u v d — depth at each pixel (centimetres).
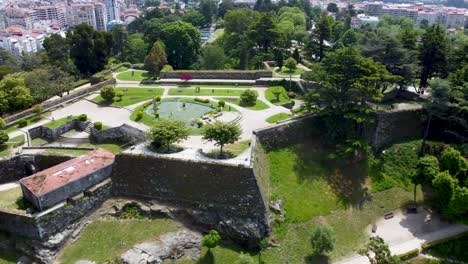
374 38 5847
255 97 5766
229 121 5025
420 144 5184
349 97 4844
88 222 3834
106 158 4172
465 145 4775
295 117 5084
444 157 4447
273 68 7869
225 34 10350
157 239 3603
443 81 4831
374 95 4775
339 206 4319
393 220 4291
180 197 4003
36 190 3528
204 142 4509
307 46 8456
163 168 4053
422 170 4403
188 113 5428
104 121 5162
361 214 4306
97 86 6588
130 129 4847
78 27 8081
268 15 8419
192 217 3875
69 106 5803
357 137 4762
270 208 4038
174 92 6362
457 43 7081
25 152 4403
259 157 4300
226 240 3772
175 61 8919
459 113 4903
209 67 8450
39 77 6138
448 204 4050
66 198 3712
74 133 5075
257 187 3831
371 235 4053
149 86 6756
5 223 3584
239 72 7000
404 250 3847
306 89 6444
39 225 3419
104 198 4062
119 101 5959
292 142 4894
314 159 4772
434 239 4003
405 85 5991
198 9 18138
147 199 4044
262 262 3591
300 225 4000
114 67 7975
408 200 4572
